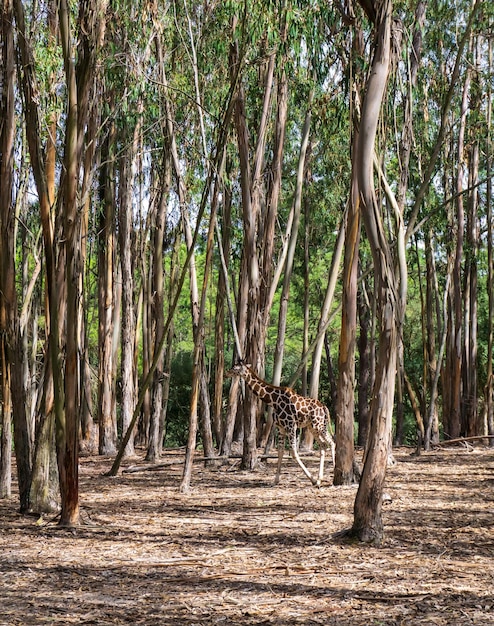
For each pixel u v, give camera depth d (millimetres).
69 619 5375
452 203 20984
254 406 14445
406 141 13203
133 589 6125
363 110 7418
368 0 7426
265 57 13938
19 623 5293
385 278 7539
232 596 5895
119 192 18188
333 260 14969
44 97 10172
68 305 8266
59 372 8547
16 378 9430
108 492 11648
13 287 9531
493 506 9984
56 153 10406
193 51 12203
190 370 25781
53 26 10422
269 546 7594
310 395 15555
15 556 7246
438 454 18203
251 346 14711
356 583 6215
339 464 12016
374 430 7703
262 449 18234
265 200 18500
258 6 11320
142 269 18406
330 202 21609
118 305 19031
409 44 10234
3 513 9398
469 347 22969
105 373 18516
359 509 7723
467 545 7578
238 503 10391
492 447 20453
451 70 19453
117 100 15086
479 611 5441
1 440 10734
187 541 7875
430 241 21609
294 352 31234
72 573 6625
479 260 24969
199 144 15398
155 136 16453
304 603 5695
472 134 21453
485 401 22109
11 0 9367
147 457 16594
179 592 6023
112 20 11812
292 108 18906
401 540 7836
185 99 13766
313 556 7148
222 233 18406
